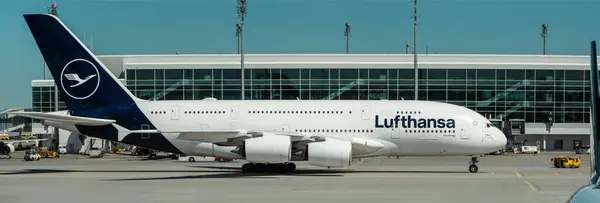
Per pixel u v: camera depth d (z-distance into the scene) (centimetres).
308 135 6331
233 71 13888
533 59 14050
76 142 13100
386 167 7838
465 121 6638
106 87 7012
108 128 7000
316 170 7125
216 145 6700
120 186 5028
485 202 3900
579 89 14175
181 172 6875
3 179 5834
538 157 11669
